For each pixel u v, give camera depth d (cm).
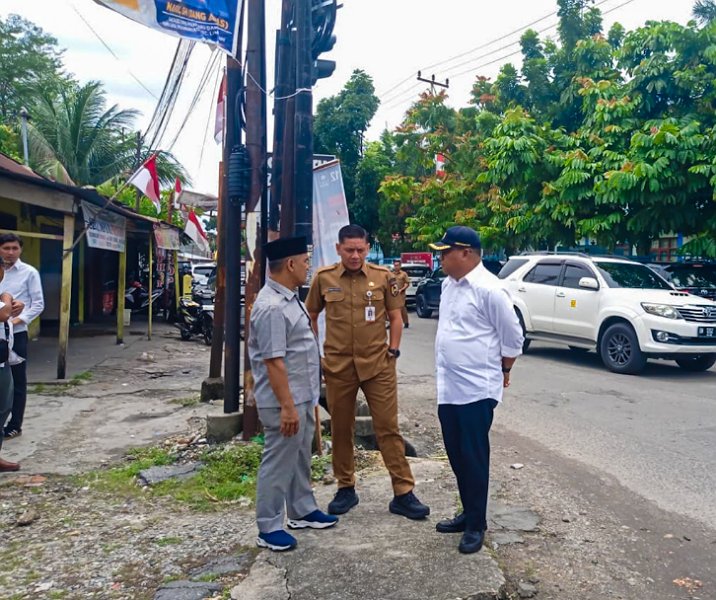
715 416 750
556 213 1491
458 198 2189
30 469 562
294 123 616
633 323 1022
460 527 404
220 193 810
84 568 377
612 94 1520
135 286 1995
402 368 1120
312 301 459
